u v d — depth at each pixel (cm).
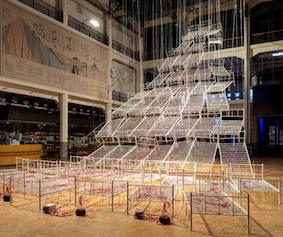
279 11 2708
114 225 631
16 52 1741
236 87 2964
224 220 660
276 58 2886
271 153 2798
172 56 2917
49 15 2048
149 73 3278
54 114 2722
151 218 678
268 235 566
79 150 2500
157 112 2108
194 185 972
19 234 581
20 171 1348
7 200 860
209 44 2662
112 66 2767
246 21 2659
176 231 590
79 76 2264
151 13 3183
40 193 780
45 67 1945
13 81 1716
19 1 1764
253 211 731
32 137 2505
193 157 1582
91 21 2522
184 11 2969
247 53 2645
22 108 2411
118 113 2300
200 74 2416
